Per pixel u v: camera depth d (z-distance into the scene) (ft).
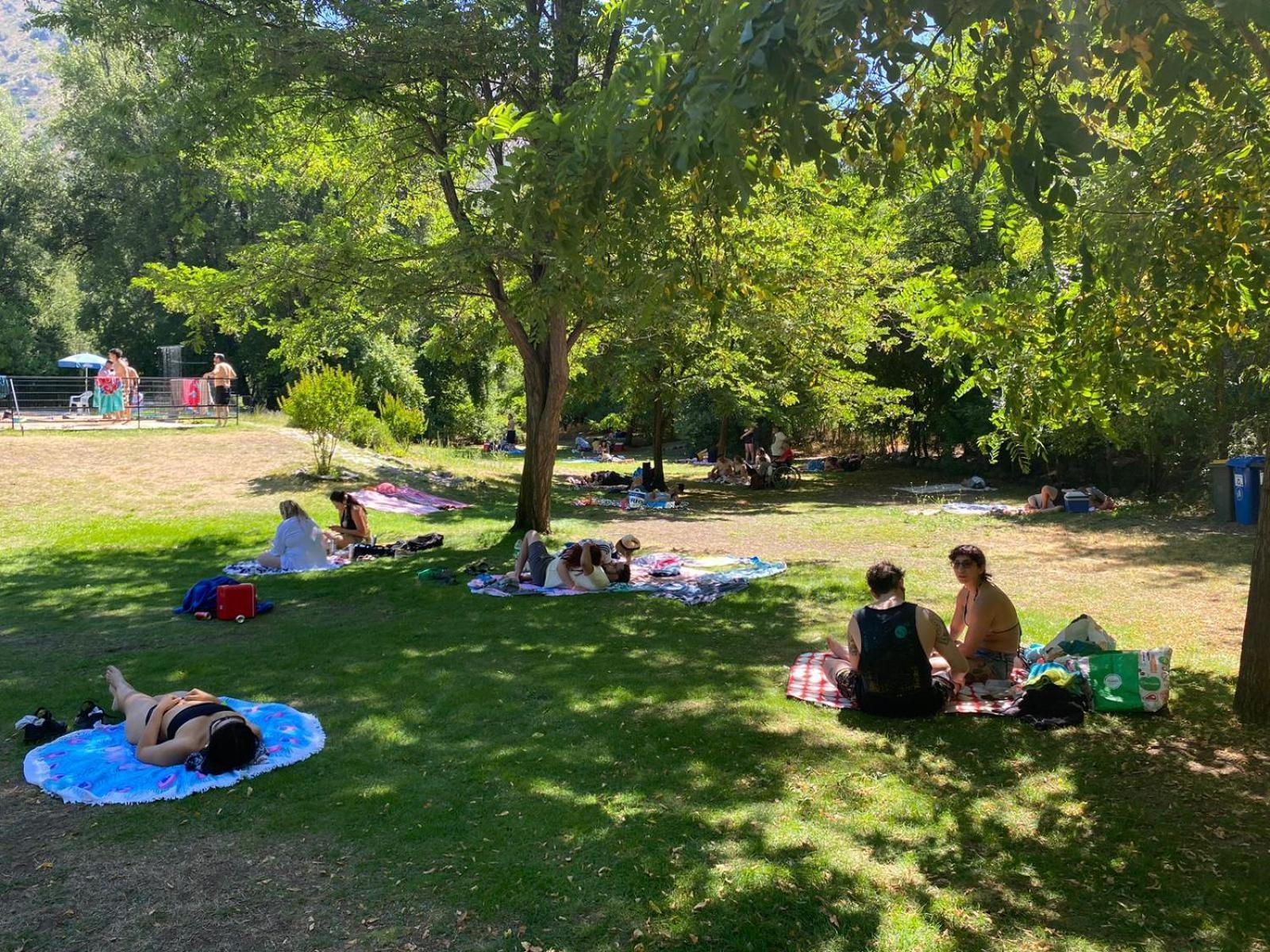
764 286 25.27
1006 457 85.81
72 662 26.04
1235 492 51.55
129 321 135.23
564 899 13.14
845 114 17.61
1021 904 13.00
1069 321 21.86
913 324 37.17
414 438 103.86
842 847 14.69
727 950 11.89
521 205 17.63
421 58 35.58
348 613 32.27
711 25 14.55
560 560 35.63
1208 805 16.05
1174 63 13.55
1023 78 14.48
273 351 49.65
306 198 114.11
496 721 20.88
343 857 14.46
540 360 47.50
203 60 35.47
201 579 38.45
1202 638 27.14
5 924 12.62
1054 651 22.54
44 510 51.52
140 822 15.76
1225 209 18.84
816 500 74.90
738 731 19.94
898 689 20.51
